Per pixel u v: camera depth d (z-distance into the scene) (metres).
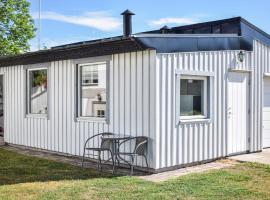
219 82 10.52
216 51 10.39
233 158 10.69
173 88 9.30
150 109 9.02
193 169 9.38
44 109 12.25
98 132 10.33
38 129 12.41
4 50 22.20
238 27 11.17
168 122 9.21
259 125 11.86
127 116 9.55
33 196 7.02
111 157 9.39
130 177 8.48
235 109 11.06
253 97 11.66
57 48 10.35
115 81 9.83
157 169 8.99
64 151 11.41
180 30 12.65
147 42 8.75
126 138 8.97
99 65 10.36
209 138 10.24
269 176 8.55
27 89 12.96
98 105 10.41
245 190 7.42
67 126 11.30
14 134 13.52
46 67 12.02
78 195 7.08
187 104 9.82
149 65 9.02
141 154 8.96
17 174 8.82
